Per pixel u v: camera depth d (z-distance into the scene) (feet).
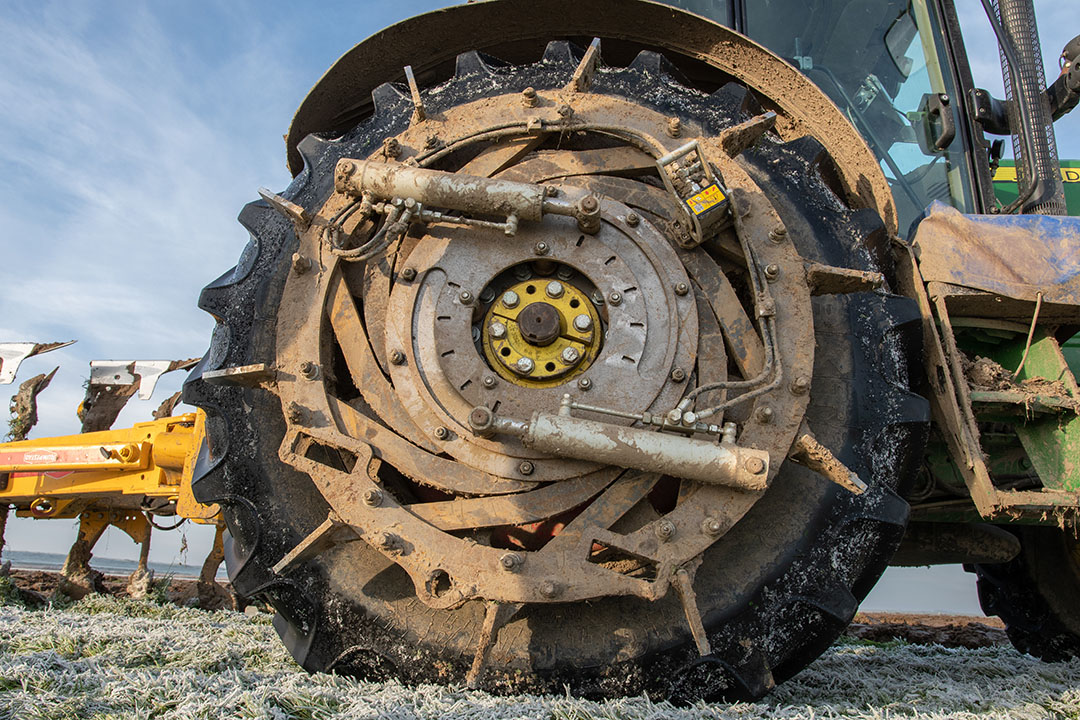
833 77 11.51
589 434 6.37
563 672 6.65
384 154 7.83
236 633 10.61
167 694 5.87
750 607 6.75
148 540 20.93
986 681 9.37
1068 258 8.59
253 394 7.69
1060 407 8.57
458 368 7.00
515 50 9.20
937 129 11.45
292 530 7.34
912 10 11.89
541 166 7.72
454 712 5.80
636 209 7.52
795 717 6.09
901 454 7.33
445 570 6.49
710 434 6.74
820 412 7.20
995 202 11.12
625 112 7.82
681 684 6.68
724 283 7.22
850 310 7.52
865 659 10.94
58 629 8.51
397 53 8.90
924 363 8.43
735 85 8.22
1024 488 10.77
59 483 18.61
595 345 7.09
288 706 5.84
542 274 7.39
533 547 7.10
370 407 7.43
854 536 6.96
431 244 7.40
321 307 7.46
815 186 7.97
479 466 6.79
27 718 5.24
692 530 6.50
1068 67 10.89
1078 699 8.02
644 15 8.55
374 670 7.01
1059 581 12.73
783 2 11.59
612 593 6.31
